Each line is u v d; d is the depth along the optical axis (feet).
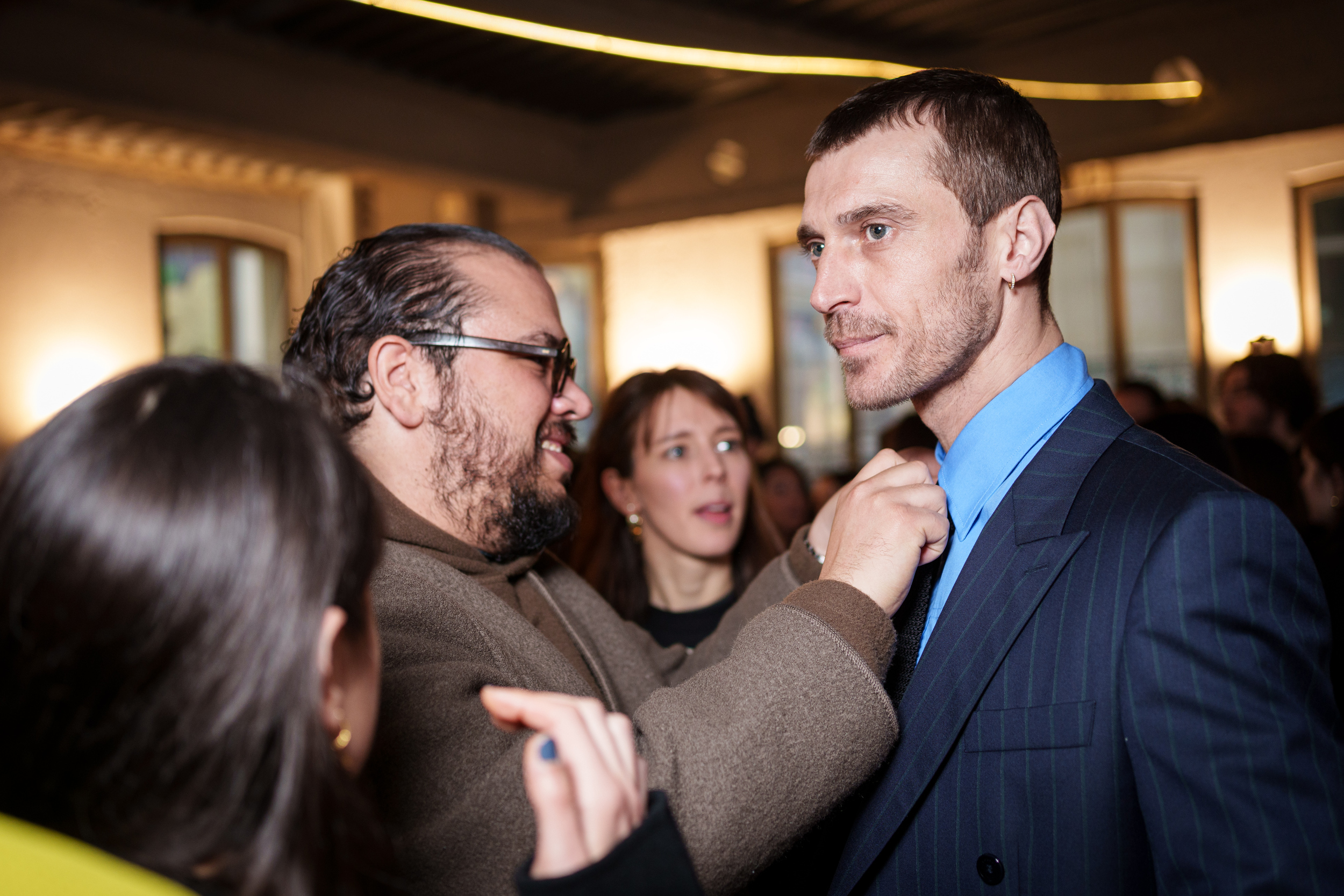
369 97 23.61
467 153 25.53
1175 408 6.57
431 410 4.06
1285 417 10.08
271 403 1.96
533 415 4.20
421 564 3.77
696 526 6.59
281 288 26.58
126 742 1.75
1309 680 2.69
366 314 4.08
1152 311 23.82
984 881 2.96
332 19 20.42
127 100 19.89
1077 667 2.90
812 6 19.97
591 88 24.97
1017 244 3.32
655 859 2.16
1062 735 2.88
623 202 27.68
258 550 1.80
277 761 1.82
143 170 24.16
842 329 3.36
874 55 21.65
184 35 20.36
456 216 27.48
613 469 6.89
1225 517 2.76
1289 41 19.04
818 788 3.05
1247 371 10.30
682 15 19.31
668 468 6.61
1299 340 22.59
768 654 3.19
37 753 1.77
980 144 3.22
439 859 3.06
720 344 28.89
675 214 26.89
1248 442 7.93
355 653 2.20
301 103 22.43
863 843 3.22
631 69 23.44
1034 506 3.18
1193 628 2.70
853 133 3.34
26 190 22.68
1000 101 3.30
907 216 3.22
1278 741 2.58
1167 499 2.91
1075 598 2.97
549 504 4.26
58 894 1.64
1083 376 3.51
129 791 1.77
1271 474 7.82
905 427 8.36
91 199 23.56
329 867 1.94
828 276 3.36
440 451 4.07
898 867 3.16
